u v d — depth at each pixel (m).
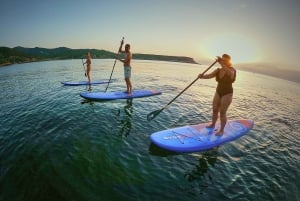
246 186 4.39
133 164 4.90
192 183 4.36
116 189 4.01
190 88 17.69
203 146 5.73
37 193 3.87
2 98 11.54
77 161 4.93
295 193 4.28
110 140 6.08
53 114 8.35
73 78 20.64
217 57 5.62
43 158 5.03
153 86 17.33
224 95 5.74
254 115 10.45
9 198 3.75
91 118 7.89
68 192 3.89
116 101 10.61
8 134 6.44
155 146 5.83
